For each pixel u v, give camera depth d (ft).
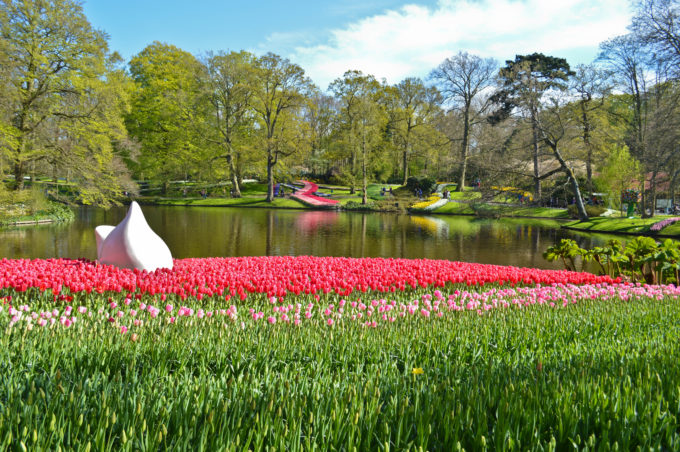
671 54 80.12
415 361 11.11
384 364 10.19
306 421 7.03
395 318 15.21
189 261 32.19
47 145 91.30
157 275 22.03
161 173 171.83
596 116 106.32
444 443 6.57
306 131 165.58
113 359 9.71
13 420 6.26
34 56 86.22
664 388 8.23
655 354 10.44
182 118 160.66
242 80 153.28
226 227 83.46
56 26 88.48
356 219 109.81
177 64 168.96
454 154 174.60
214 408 7.00
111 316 14.29
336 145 177.37
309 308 15.42
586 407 7.20
